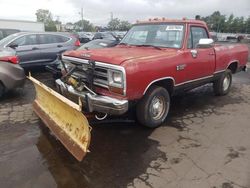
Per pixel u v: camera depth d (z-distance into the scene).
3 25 35.75
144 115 4.60
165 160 3.81
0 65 6.28
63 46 10.54
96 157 3.87
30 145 4.22
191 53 5.21
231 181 3.34
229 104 6.47
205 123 5.19
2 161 3.75
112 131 4.72
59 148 4.12
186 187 3.22
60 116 4.15
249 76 10.50
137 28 5.95
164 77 4.62
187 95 7.25
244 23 59.97
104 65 4.15
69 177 3.40
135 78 4.07
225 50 6.54
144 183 3.29
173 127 4.96
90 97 4.20
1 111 5.76
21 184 3.26
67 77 4.86
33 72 10.22
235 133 4.74
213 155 3.96
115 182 3.30
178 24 5.33
